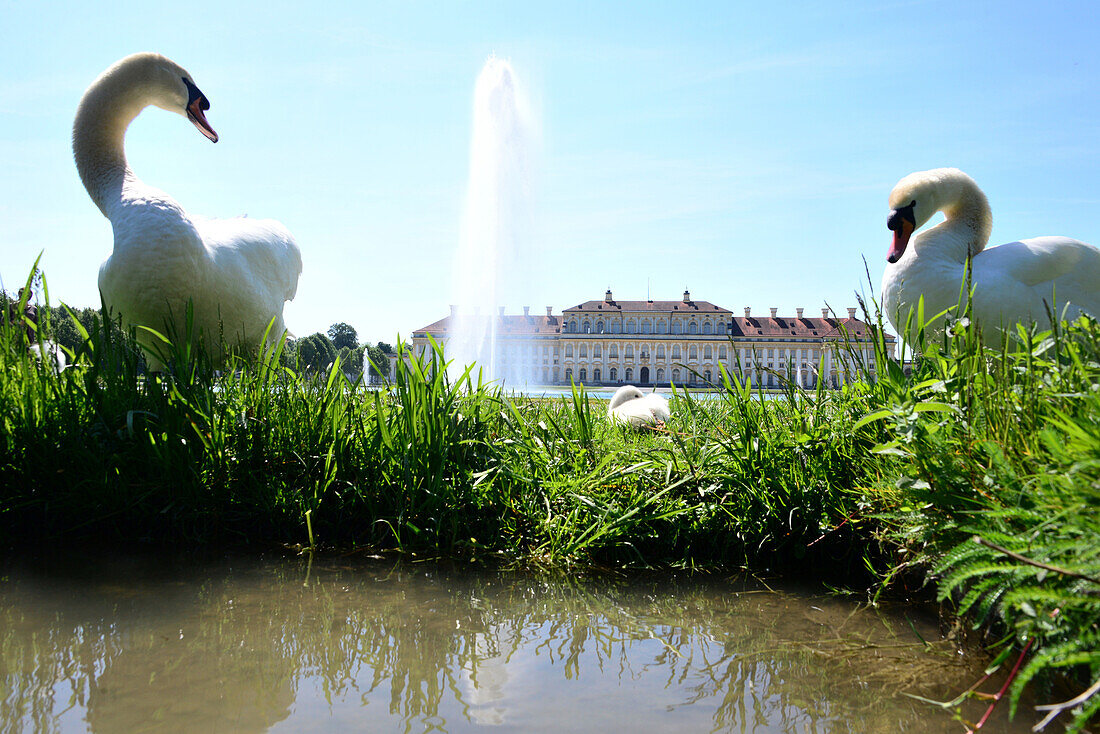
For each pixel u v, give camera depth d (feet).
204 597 6.32
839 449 7.94
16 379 9.66
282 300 14.70
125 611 5.91
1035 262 13.30
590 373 338.13
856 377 8.23
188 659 4.96
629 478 8.68
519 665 5.01
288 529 8.43
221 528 8.47
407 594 6.58
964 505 5.27
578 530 8.04
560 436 10.37
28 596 6.25
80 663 4.84
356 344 207.10
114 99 12.89
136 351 10.44
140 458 8.82
